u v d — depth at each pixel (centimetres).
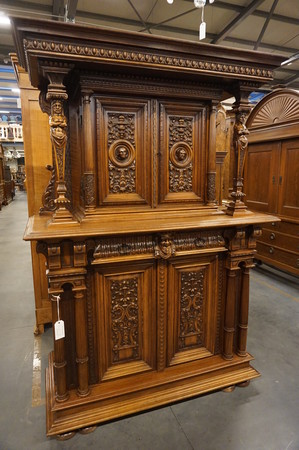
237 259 160
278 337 226
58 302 131
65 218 129
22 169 1656
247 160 369
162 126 146
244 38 440
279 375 182
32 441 136
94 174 137
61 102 123
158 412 152
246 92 151
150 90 139
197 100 151
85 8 355
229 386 167
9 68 596
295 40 449
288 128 302
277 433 141
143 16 375
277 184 328
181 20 386
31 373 185
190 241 150
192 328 164
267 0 348
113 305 145
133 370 153
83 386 141
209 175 159
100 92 132
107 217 138
